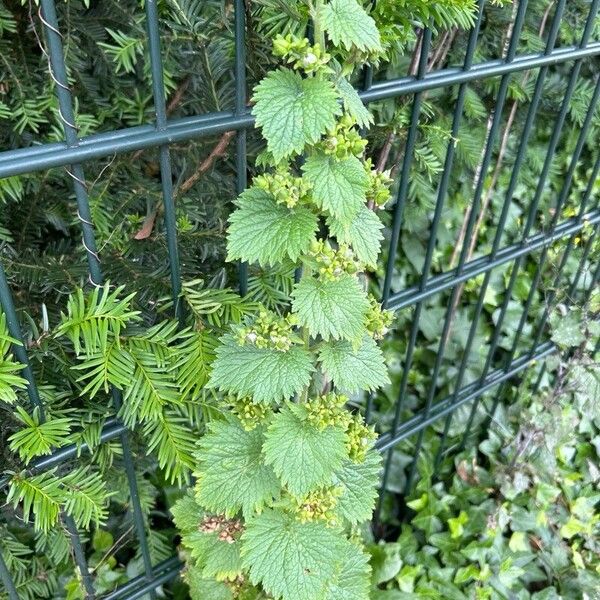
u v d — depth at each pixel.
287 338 0.39
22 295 0.48
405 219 0.75
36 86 0.52
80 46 0.54
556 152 0.83
